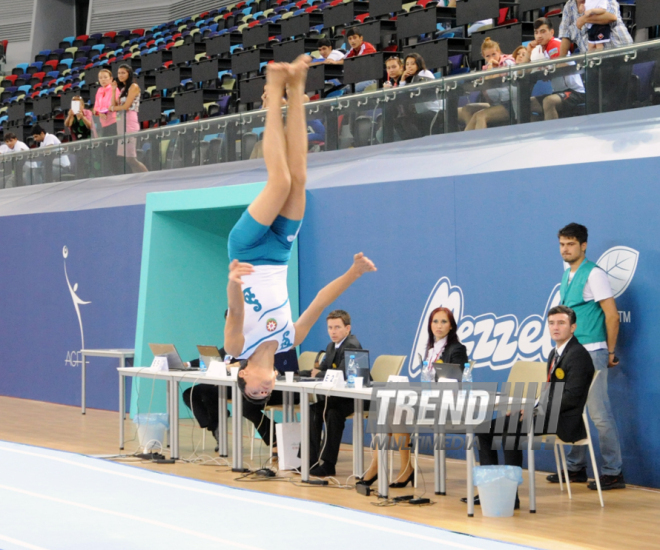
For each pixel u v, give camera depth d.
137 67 21.81
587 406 7.34
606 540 5.73
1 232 15.18
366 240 9.91
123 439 9.62
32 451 9.45
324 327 10.27
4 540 5.76
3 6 30.00
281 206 3.90
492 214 8.67
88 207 13.52
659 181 7.42
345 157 10.99
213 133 12.63
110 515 6.50
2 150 17.81
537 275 8.27
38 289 14.38
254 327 4.08
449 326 7.66
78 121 15.41
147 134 13.84
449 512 6.60
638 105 8.28
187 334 12.07
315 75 14.02
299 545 5.60
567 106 8.84
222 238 12.47
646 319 7.45
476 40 12.41
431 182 9.25
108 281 13.04
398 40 13.99
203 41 19.89
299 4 20.55
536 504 6.85
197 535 5.88
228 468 8.50
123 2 28.55
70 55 27.03
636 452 7.53
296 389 7.84
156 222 11.90
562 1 12.05
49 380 14.09
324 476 8.05
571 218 8.02
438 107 10.10
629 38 9.62
